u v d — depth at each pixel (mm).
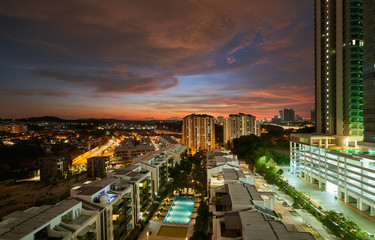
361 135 100188
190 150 191875
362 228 61781
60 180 123312
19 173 138125
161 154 107562
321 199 84312
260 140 158375
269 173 101938
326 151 93500
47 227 37344
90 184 57719
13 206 94062
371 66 72438
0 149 163000
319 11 121875
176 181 95000
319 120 122000
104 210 48688
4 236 32281
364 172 72188
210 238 53094
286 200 84875
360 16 100688
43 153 186125
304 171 111625
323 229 63312
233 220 39062
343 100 104938
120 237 55781
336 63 108125
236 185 56031
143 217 70562
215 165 84438
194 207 81250
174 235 63531
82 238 39375
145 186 72688
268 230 33812
